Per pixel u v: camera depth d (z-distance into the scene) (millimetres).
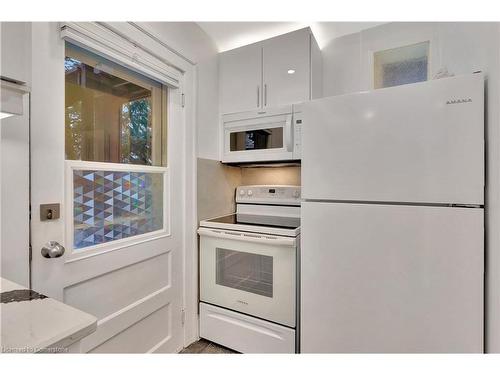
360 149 1180
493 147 928
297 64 1788
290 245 1483
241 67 1979
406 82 1823
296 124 1771
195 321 1827
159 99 1562
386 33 1873
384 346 1129
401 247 1094
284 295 1554
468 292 979
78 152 1133
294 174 2207
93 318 551
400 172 1096
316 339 1288
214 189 2018
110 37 1203
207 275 1817
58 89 1018
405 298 1086
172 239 1627
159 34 1470
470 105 972
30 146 928
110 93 1278
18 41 663
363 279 1175
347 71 1996
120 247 1292
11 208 874
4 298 620
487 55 977
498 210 892
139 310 1399
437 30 1725
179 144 1682
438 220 1027
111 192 1278
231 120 2016
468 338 979
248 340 1659
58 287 1021
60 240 1027
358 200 1188
